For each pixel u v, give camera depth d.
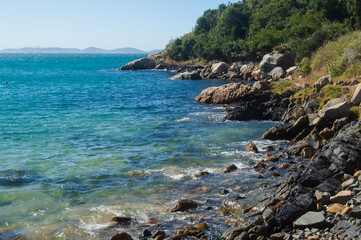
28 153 15.09
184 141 17.20
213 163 13.69
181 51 90.50
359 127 11.91
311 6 59.66
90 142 17.03
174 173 12.58
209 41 78.31
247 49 63.03
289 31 55.72
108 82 53.12
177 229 8.32
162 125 21.03
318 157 10.57
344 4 54.03
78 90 41.59
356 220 7.11
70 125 20.95
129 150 15.66
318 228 7.29
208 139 17.58
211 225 8.38
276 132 17.73
